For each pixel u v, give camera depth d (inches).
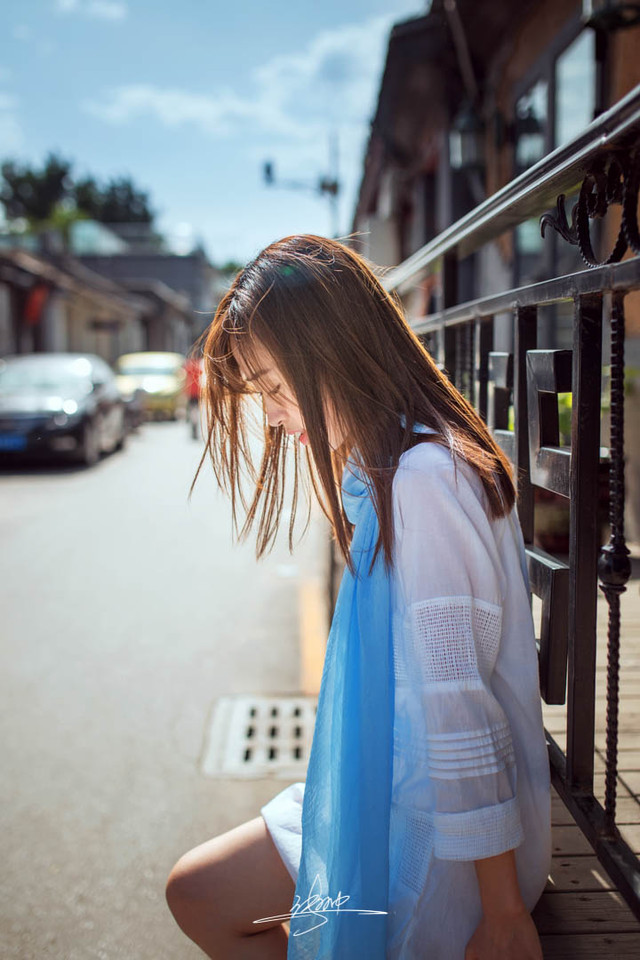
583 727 48.1
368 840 41.2
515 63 293.0
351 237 51.2
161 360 817.5
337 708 43.1
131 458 494.6
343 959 40.9
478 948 39.3
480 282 368.8
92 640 173.6
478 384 65.3
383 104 382.3
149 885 94.9
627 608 115.7
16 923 89.0
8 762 122.3
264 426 51.6
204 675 154.5
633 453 189.5
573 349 44.7
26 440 430.9
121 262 1643.7
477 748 38.3
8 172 2677.2
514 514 46.3
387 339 43.5
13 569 232.1
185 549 257.0
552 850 59.2
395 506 40.9
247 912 49.6
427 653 39.4
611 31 168.2
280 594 207.9
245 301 43.6
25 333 837.2
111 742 128.3
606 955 47.9
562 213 45.6
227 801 111.7
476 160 304.7
